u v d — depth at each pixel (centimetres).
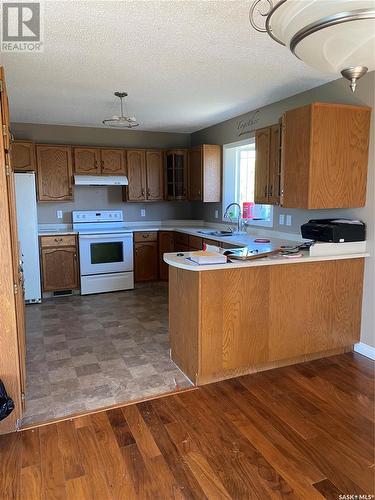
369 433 219
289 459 197
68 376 288
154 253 573
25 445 209
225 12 212
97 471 189
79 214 566
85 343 353
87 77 329
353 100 321
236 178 531
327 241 310
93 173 548
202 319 265
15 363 216
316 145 295
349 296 321
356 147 308
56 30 235
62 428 224
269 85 354
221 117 502
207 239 472
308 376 288
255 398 257
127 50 268
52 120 518
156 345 348
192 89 368
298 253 307
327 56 142
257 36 245
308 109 295
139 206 611
